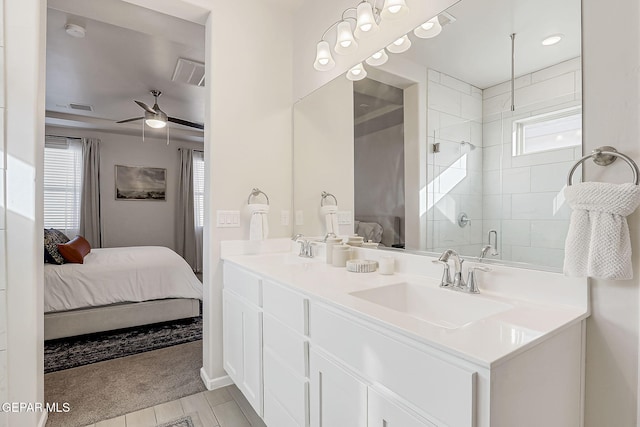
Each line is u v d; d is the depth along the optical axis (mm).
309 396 1266
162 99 4227
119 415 1791
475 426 705
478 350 728
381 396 924
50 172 5125
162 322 3234
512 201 1178
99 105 4438
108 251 3756
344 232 1980
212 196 2121
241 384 1827
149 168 5945
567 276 1000
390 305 1336
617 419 924
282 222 2414
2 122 1503
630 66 904
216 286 2131
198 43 2711
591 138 979
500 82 1224
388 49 1680
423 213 1516
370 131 1803
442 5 1421
